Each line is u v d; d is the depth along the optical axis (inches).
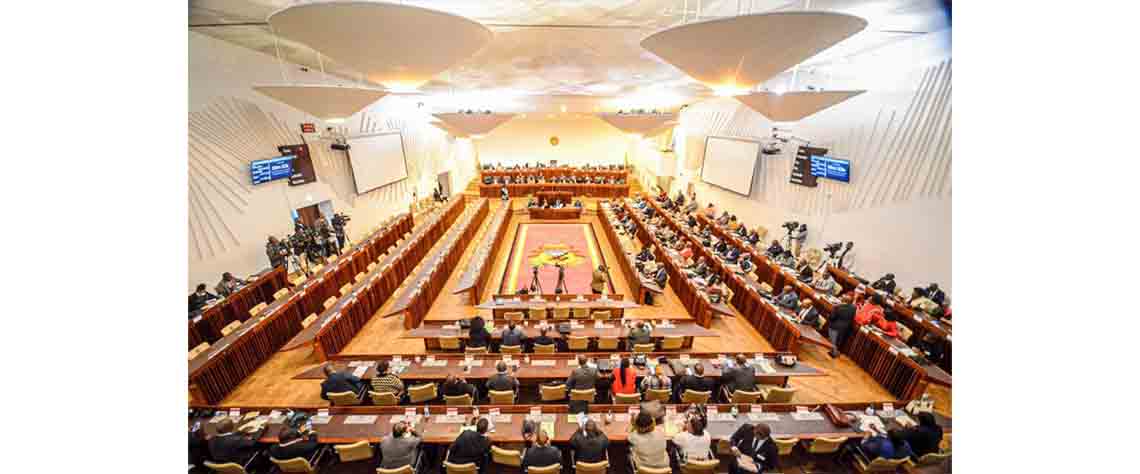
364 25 229.6
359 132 766.5
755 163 744.3
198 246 458.9
